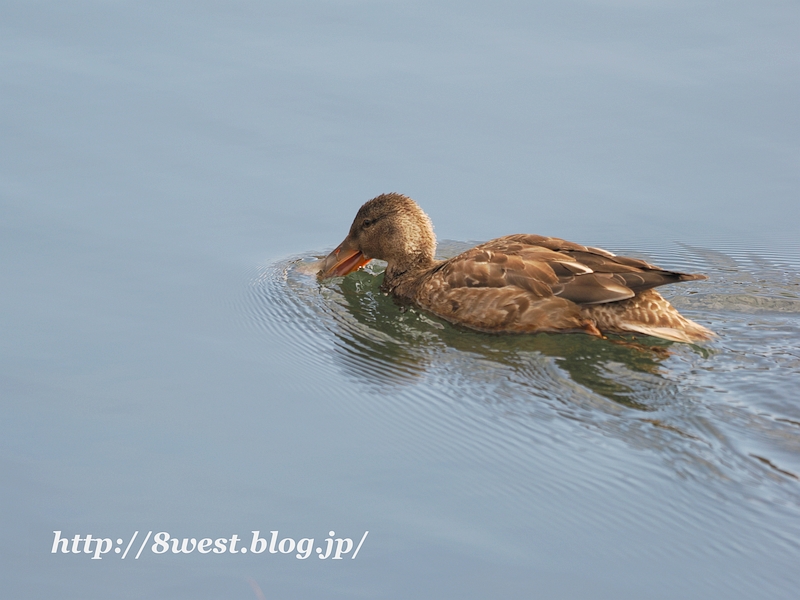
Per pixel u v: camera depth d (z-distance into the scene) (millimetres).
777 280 15305
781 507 9102
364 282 16281
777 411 10945
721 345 12766
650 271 12875
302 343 13727
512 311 13445
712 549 8672
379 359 13094
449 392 11969
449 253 16844
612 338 13117
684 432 10531
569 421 10969
